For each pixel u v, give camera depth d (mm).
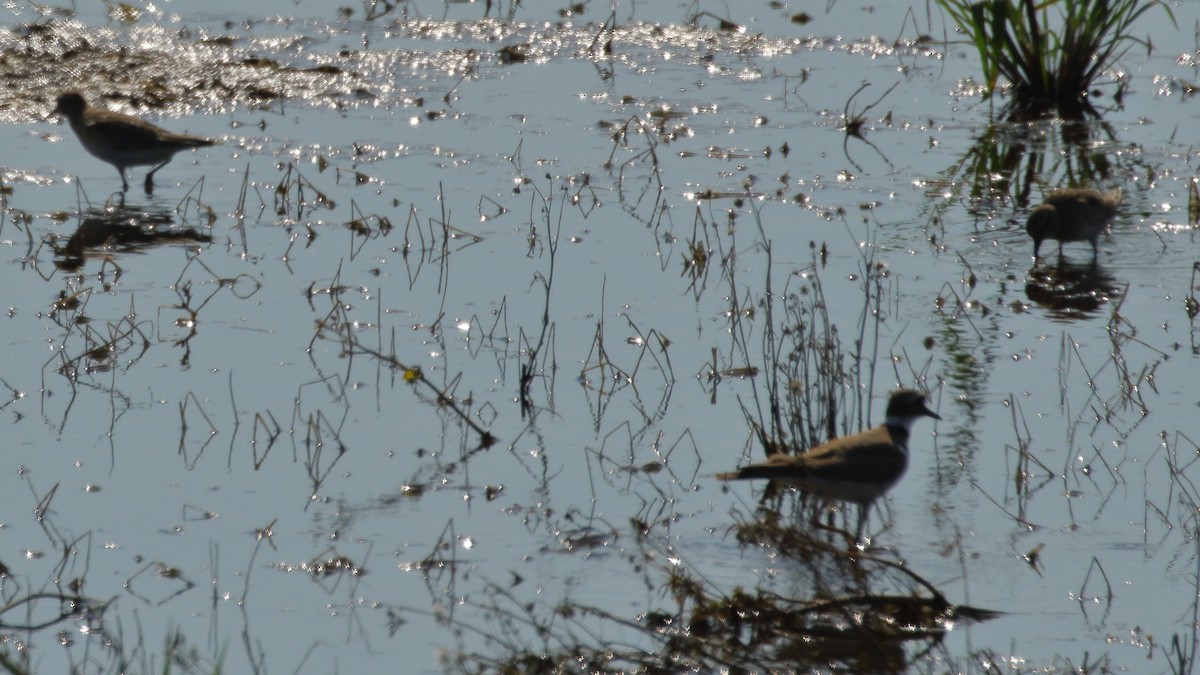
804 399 12945
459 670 9273
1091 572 10617
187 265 17047
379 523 11320
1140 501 11727
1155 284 16859
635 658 9469
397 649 9547
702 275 16891
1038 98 23859
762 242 17891
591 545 11008
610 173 20406
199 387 13812
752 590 10352
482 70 25172
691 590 10266
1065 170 20875
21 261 16953
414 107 23266
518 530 11250
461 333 15234
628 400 13727
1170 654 9477
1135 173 20688
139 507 11508
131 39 25969
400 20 27812
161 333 15062
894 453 11109
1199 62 25531
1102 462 12391
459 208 19031
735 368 14336
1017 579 10547
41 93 23203
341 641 9641
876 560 10328
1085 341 15117
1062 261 17656
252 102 23250
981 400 13703
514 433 13047
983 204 19469
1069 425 13117
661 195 19562
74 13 27391
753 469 10859
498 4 29094
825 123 22766
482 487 11984
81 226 18234
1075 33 23719
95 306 15719
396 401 13648
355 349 14750
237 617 9938
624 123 22578
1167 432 12922
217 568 10586
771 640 9719
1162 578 10500
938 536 11219
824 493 11000
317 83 24172
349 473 12180
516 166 20656
